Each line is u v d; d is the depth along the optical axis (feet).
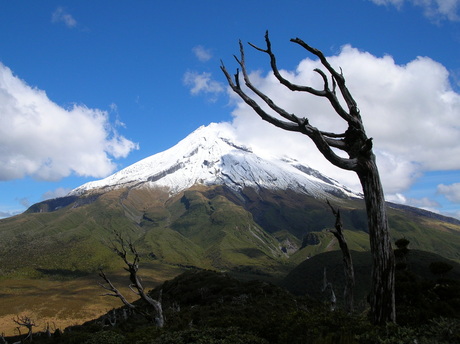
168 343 35.29
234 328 36.65
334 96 29.58
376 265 26.30
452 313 53.88
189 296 189.88
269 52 29.09
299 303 132.98
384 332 24.81
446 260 242.99
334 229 34.14
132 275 52.49
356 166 27.40
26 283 568.82
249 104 29.27
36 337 169.89
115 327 117.29
